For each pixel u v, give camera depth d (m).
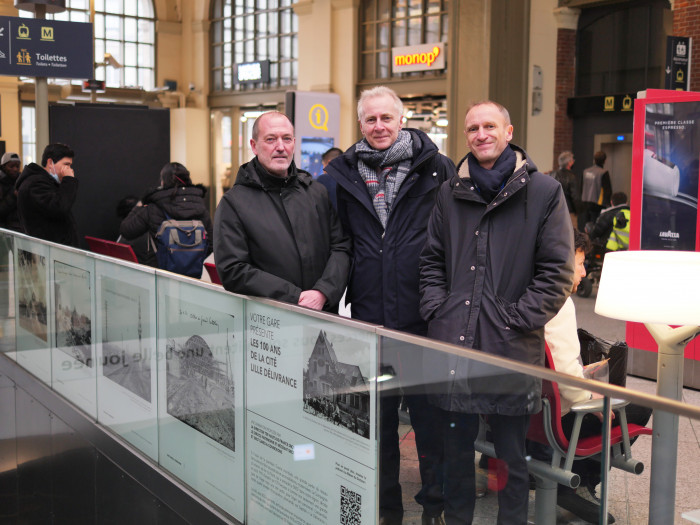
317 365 2.79
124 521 4.29
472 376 2.25
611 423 1.97
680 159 5.75
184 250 5.66
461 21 9.99
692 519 1.85
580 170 11.80
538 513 2.16
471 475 2.31
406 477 2.50
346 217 3.48
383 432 2.54
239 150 21.39
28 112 20.69
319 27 17.23
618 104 11.05
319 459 2.83
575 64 11.69
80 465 4.81
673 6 9.38
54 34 8.94
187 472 3.67
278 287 3.04
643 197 5.99
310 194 3.38
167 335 3.74
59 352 5.07
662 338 3.08
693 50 9.11
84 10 21.88
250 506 3.23
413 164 3.33
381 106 3.27
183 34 22.97
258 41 20.16
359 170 3.39
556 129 11.64
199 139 22.31
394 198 3.32
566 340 3.26
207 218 5.88
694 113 5.64
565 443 2.06
